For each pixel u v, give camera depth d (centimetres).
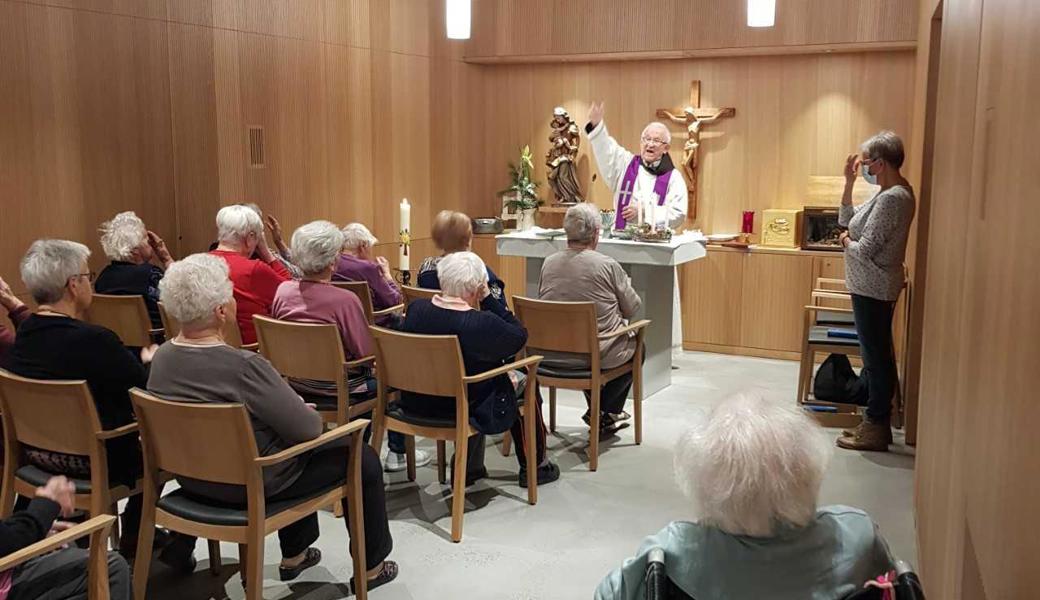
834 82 691
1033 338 108
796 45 662
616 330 454
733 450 157
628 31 716
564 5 736
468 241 466
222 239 420
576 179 780
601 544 367
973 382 173
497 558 354
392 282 492
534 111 796
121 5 529
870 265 457
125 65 533
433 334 372
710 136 734
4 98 472
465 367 370
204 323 274
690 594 162
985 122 174
